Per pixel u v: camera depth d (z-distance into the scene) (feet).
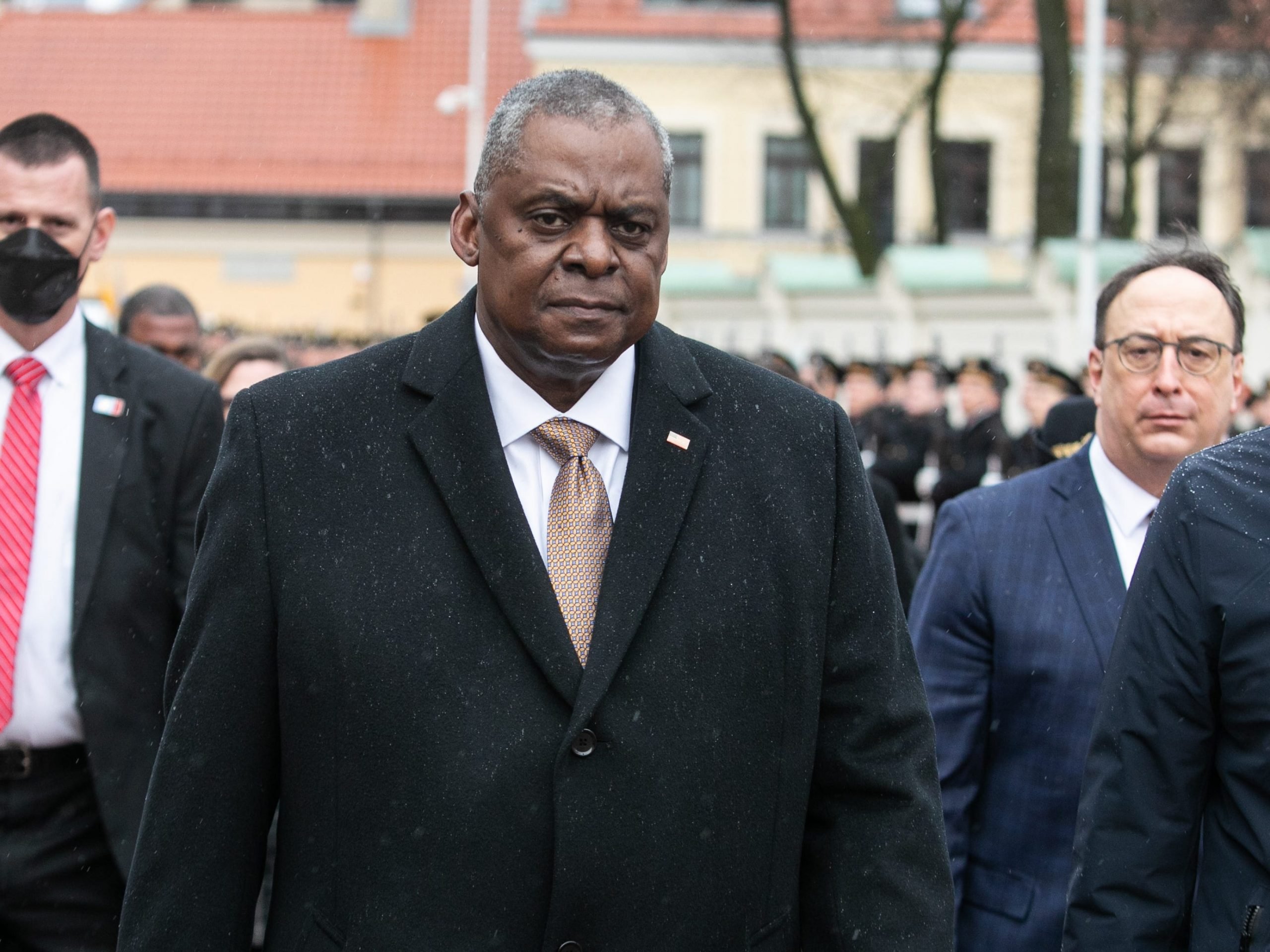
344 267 98.37
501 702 7.67
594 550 8.07
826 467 8.43
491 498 7.89
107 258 98.48
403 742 7.64
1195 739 8.72
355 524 7.91
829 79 87.51
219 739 7.88
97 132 100.12
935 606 11.68
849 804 8.29
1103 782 8.93
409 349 8.41
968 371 36.19
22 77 102.94
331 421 8.12
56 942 12.37
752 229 92.68
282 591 7.85
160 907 7.80
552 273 7.61
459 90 101.65
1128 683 8.87
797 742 8.08
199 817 7.85
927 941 7.88
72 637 12.32
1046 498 11.75
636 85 92.07
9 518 12.44
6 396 12.68
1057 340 59.72
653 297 7.80
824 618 8.22
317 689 7.77
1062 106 63.67
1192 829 8.81
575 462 8.16
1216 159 87.56
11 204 12.59
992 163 93.40
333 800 7.77
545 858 7.59
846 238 87.97
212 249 98.43
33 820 12.36
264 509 7.95
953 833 11.36
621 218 7.64
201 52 104.47
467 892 7.55
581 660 7.81
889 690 8.29
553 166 7.56
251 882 8.11
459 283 98.12
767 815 7.96
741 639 7.93
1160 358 11.27
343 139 99.76
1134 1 70.74
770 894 8.02
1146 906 8.77
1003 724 11.38
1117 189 84.02
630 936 7.61
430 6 106.32
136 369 13.12
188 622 8.05
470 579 7.84
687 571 7.95
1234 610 8.47
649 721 7.72
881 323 63.21
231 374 18.35
